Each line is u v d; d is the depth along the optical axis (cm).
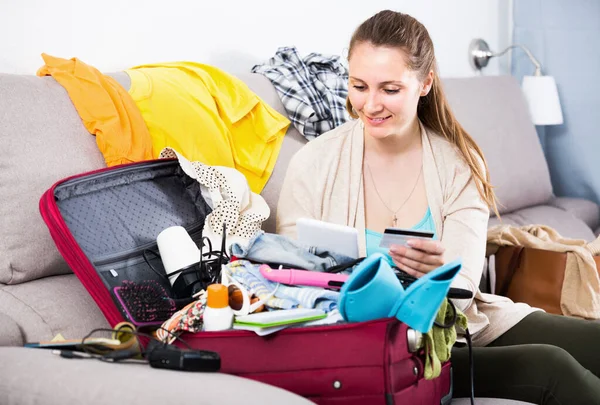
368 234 168
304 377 125
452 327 140
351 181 170
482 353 160
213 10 240
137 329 132
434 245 140
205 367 121
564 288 198
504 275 206
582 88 318
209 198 167
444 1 316
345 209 168
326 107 223
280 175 208
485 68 341
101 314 155
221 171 170
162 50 229
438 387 139
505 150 285
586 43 314
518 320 173
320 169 171
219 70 207
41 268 156
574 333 167
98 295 138
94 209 148
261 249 146
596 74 314
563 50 320
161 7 227
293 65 228
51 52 203
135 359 126
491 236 208
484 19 338
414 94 157
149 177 161
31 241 154
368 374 123
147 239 152
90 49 212
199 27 238
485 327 173
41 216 151
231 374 127
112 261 145
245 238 166
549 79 310
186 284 146
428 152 169
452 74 324
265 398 110
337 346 123
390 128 157
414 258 142
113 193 153
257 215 170
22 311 146
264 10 255
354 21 288
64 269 161
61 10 204
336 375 124
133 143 174
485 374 158
